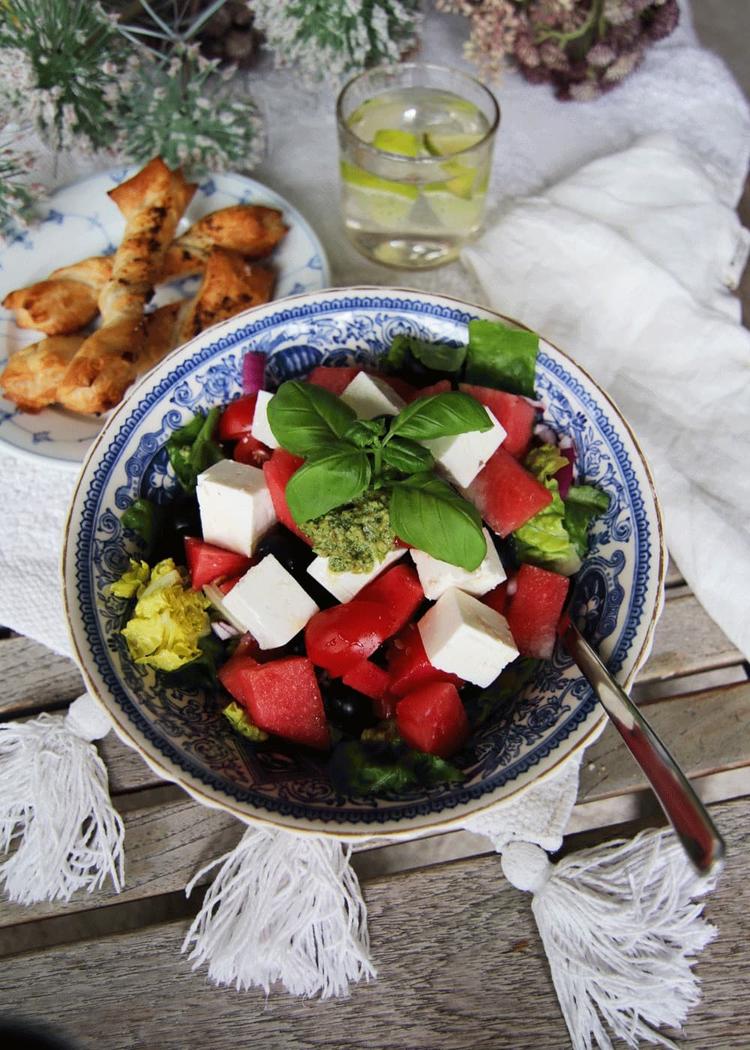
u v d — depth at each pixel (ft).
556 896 1.01
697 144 1.76
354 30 1.63
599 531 1.10
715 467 1.35
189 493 1.18
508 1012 0.98
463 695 1.06
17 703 1.17
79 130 1.59
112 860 1.05
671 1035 0.97
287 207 1.54
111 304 1.40
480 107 1.57
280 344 1.21
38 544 1.25
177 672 1.05
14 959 1.01
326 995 0.99
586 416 1.13
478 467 1.09
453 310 1.19
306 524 1.02
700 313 1.45
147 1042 0.97
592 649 0.99
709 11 1.99
